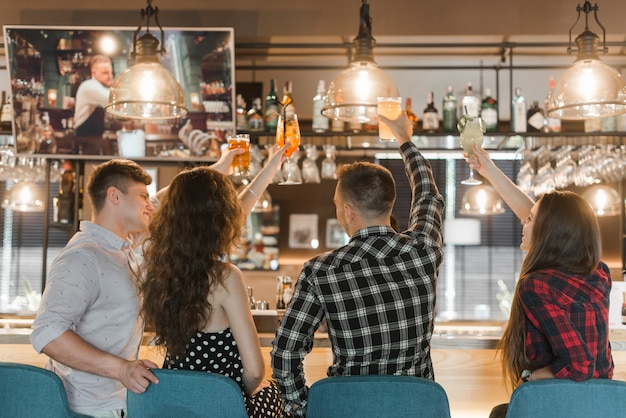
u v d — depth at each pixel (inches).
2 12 176.7
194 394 78.3
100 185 95.7
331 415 76.5
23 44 168.4
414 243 85.3
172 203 86.9
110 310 92.4
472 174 146.5
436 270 86.8
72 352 84.4
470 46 174.1
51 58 170.2
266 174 117.6
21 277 309.9
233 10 176.9
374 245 84.2
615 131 178.7
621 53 189.9
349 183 86.4
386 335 82.3
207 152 177.8
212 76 171.3
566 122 231.6
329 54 196.4
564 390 76.0
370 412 75.8
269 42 181.5
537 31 174.7
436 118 187.8
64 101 173.5
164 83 125.8
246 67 194.7
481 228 305.3
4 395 81.5
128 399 83.1
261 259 270.4
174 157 178.2
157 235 87.0
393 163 291.9
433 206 93.0
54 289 88.0
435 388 75.5
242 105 186.2
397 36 177.6
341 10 175.9
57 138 176.4
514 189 113.5
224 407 77.8
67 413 81.0
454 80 224.5
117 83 125.5
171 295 84.5
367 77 125.3
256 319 133.7
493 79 223.9
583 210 89.2
